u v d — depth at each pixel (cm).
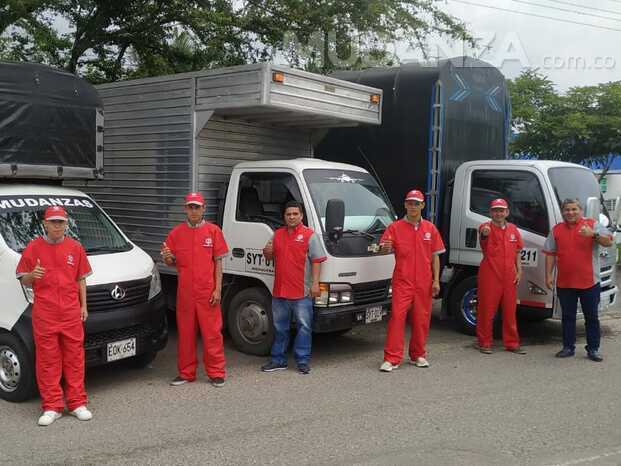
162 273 775
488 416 524
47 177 668
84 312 528
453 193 853
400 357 666
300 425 501
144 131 785
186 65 1428
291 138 870
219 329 611
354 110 803
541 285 771
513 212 798
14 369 551
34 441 469
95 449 454
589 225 704
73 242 523
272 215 702
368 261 690
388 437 477
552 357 726
